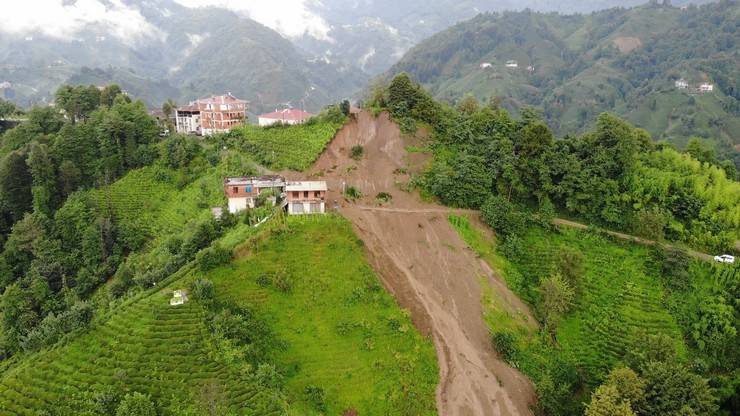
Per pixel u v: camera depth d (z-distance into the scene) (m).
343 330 75.69
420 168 114.88
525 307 89.38
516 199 110.31
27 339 68.94
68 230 112.81
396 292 84.31
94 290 103.00
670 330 84.81
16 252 109.56
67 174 122.56
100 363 63.94
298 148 122.12
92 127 132.38
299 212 95.94
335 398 67.75
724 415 72.50
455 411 69.75
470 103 137.88
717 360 82.19
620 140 108.38
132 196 121.12
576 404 73.69
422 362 74.56
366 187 109.69
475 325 82.25
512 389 74.06
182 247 87.75
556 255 96.38
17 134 139.50
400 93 129.62
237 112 166.38
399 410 68.06
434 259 92.44
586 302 89.38
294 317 76.12
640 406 66.12
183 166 126.69
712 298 87.94
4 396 61.16
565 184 105.69
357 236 92.00
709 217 100.00
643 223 97.00
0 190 120.88
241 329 69.38
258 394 62.88
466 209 106.62
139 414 57.81
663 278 92.25
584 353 82.56
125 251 111.06
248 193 102.75
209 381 62.91
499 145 113.88
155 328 67.62
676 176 105.69
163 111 180.38
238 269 80.06
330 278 82.81
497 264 95.50
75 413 58.78
